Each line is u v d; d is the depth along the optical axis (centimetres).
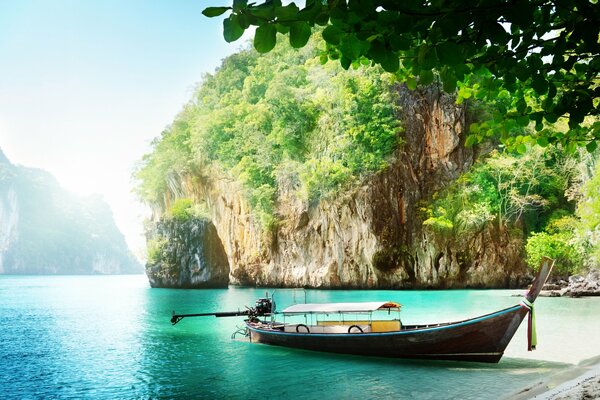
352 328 1730
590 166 4719
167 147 8469
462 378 1334
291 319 2758
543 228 5650
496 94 458
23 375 1609
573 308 3000
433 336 1507
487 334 1437
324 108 6275
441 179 5850
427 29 295
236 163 7412
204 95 8838
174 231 7244
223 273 7156
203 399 1264
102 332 2622
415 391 1231
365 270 5672
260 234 6831
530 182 5622
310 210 6131
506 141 534
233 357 1777
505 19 277
